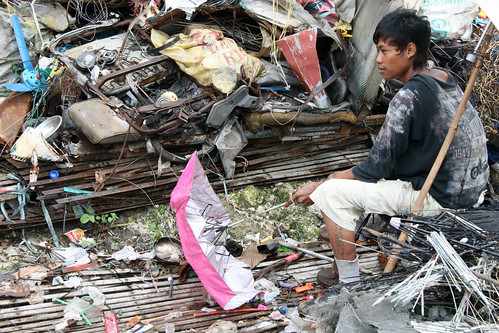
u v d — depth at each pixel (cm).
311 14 466
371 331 267
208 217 342
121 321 316
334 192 300
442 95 282
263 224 417
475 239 272
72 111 378
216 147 423
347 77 450
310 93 436
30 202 381
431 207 297
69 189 382
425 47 289
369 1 415
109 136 373
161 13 432
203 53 414
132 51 436
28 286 324
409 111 281
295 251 383
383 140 289
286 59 423
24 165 380
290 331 307
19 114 403
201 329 315
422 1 431
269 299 338
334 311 287
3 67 414
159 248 369
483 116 473
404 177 304
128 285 344
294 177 449
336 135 464
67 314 311
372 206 298
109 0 461
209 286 317
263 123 425
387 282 287
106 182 392
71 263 354
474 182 295
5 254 361
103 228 390
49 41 431
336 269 342
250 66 421
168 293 342
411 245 287
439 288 284
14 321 303
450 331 257
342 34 433
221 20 462
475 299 272
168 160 410
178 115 390
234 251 372
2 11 422
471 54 282
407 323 263
